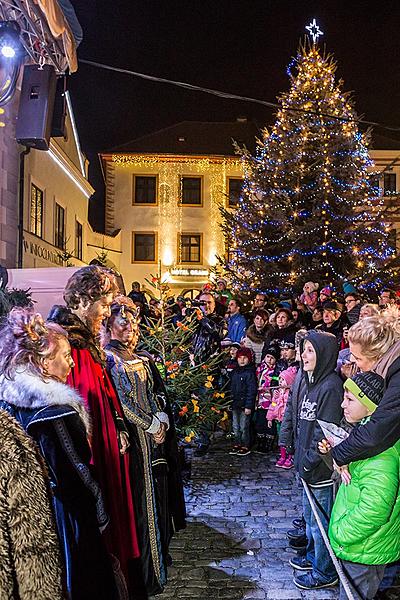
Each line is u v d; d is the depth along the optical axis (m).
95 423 2.95
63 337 2.53
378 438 2.75
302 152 13.91
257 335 8.71
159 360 6.11
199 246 28.44
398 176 28.05
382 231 14.23
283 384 6.80
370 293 13.78
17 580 1.61
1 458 1.64
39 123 5.71
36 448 1.76
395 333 3.05
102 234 26.48
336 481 3.47
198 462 6.98
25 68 5.77
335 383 3.72
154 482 3.76
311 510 3.81
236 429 7.39
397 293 8.60
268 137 15.09
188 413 6.12
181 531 4.76
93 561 2.26
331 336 3.79
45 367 2.38
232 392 7.37
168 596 3.70
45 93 5.75
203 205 28.53
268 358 7.53
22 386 2.28
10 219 13.09
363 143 14.62
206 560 4.22
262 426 7.45
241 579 3.92
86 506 2.28
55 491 2.23
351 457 2.82
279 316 7.74
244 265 14.69
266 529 4.80
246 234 14.71
